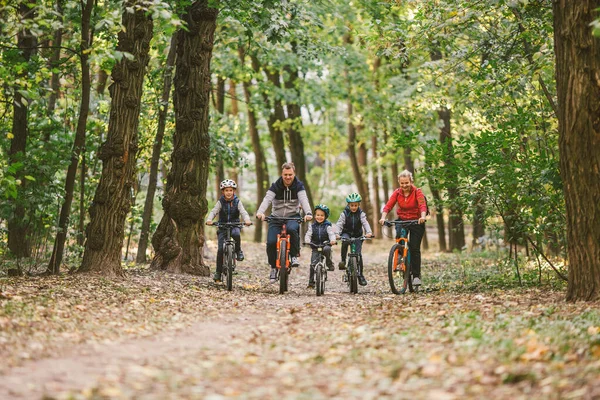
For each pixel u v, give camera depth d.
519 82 13.30
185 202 14.82
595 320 7.62
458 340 7.00
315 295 12.30
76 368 5.88
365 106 30.48
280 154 32.69
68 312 8.38
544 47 12.17
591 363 5.71
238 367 6.11
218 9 14.87
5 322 7.27
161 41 17.66
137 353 6.62
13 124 14.95
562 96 9.13
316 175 54.31
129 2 10.77
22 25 10.40
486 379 5.43
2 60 11.48
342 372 5.91
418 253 12.63
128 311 9.02
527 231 12.59
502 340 6.77
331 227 12.50
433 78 17.31
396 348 6.76
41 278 11.62
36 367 5.86
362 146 41.88
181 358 6.46
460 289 12.74
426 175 12.76
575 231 9.21
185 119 14.85
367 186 40.03
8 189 10.68
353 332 7.71
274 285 14.66
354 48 31.02
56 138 15.50
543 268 15.16
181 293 11.38
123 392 5.17
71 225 16.44
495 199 12.55
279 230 12.26
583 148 8.99
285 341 7.40
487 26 14.45
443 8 13.80
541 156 11.96
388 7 16.28
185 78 14.94
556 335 6.93
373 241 39.94
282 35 14.23
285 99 28.23
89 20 11.73
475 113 17.41
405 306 10.05
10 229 15.73
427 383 5.41
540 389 5.13
